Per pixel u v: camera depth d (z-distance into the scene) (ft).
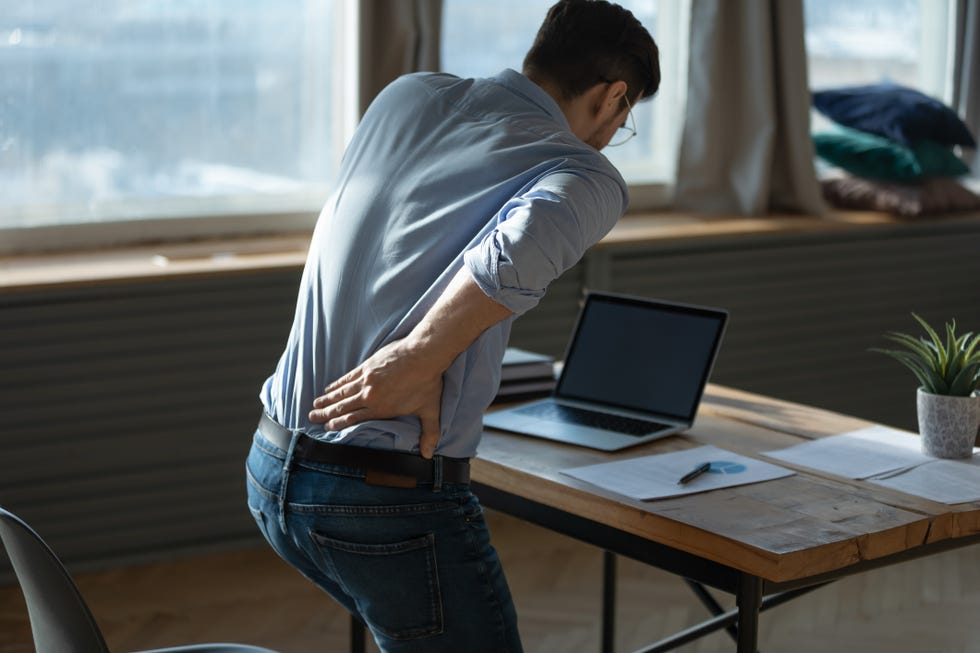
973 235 16.03
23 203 11.64
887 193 15.31
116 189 12.10
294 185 13.07
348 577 5.43
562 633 10.23
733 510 5.72
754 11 14.52
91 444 11.03
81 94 11.75
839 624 10.55
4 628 10.21
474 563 5.45
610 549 6.02
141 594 10.97
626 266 13.62
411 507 5.31
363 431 5.25
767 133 14.74
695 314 7.54
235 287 11.43
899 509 5.75
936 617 10.76
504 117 5.55
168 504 11.52
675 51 15.25
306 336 5.63
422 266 5.35
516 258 4.88
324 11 12.85
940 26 17.22
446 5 13.56
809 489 6.06
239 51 12.48
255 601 10.90
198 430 11.52
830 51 16.52
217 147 12.55
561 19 5.81
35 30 11.42
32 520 10.91
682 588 11.35
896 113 15.05
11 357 10.55
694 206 15.28
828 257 14.96
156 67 12.07
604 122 5.99
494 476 6.53
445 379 5.40
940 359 6.67
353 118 12.62
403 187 5.51
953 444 6.56
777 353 14.83
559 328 13.47
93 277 10.67
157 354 11.18
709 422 7.39
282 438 5.58
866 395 15.67
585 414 7.48
